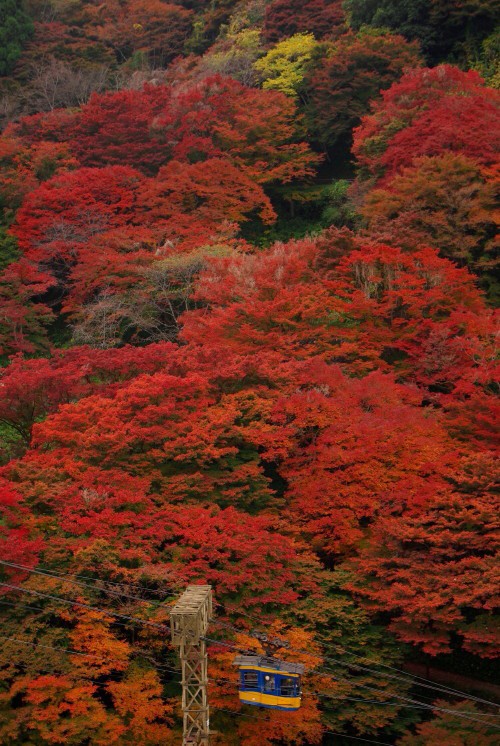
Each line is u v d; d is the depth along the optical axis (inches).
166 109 2731.3
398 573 1115.3
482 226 1863.9
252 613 1081.4
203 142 2534.5
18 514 1123.3
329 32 3206.2
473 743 984.3
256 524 1157.7
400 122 2251.5
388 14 2883.9
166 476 1250.0
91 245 2139.5
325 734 1127.6
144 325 2031.3
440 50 2839.6
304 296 1593.3
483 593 1040.2
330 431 1302.9
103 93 3513.8
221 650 1032.2
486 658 1211.2
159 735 983.0
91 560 1049.5
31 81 3457.2
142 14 4008.4
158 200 2266.2
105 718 947.3
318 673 1013.2
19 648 967.0
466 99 2070.6
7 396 1487.5
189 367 1423.5
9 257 2233.0
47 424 1306.6
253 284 1642.5
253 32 3346.5
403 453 1288.1
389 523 1162.0
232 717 1045.2
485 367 1424.7
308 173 2613.2
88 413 1331.2
